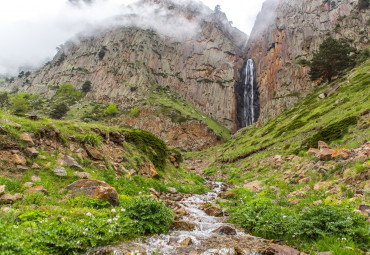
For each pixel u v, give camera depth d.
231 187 21.31
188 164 50.84
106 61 154.88
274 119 65.44
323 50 58.53
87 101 132.75
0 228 4.48
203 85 145.00
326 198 9.90
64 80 159.00
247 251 6.10
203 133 104.81
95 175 11.77
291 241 6.61
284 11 135.00
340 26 101.94
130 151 17.81
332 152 15.38
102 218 6.75
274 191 14.62
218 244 6.57
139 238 6.71
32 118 12.92
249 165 29.47
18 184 8.20
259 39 151.12
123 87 132.50
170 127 104.44
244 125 131.75
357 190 9.14
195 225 8.38
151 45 155.88
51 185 9.03
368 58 60.38
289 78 94.19
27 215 5.86
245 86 145.00
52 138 12.26
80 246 5.29
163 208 8.27
